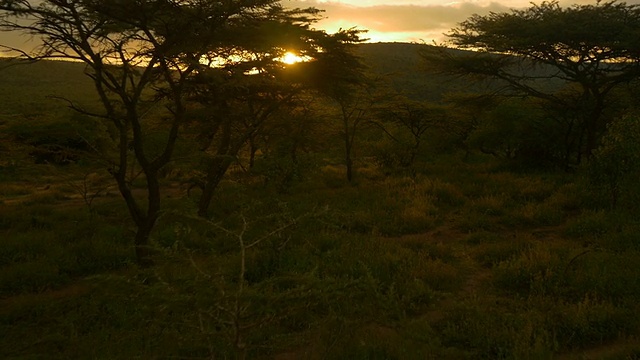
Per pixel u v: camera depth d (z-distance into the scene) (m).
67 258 9.12
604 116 22.09
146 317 5.32
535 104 23.16
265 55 12.09
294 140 19.75
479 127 23.73
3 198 20.45
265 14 11.76
